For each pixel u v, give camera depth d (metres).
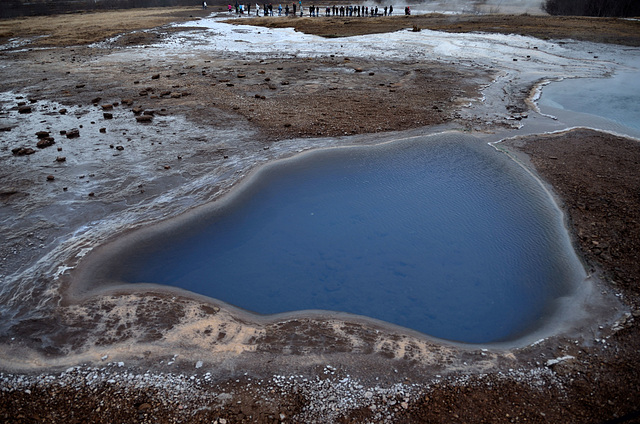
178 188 7.99
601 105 12.48
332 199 7.86
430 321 5.25
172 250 6.49
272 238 6.84
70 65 18.92
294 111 11.95
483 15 34.31
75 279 5.70
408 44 23.53
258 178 8.38
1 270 5.84
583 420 3.82
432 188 8.20
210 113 11.84
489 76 15.98
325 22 34.03
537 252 6.32
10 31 30.14
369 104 12.58
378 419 3.90
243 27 33.84
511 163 8.91
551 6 38.16
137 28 32.31
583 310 5.10
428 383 4.23
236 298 5.60
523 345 4.70
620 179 7.88
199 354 4.57
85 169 8.62
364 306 5.49
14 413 4.00
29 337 4.81
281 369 4.39
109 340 4.75
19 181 8.12
